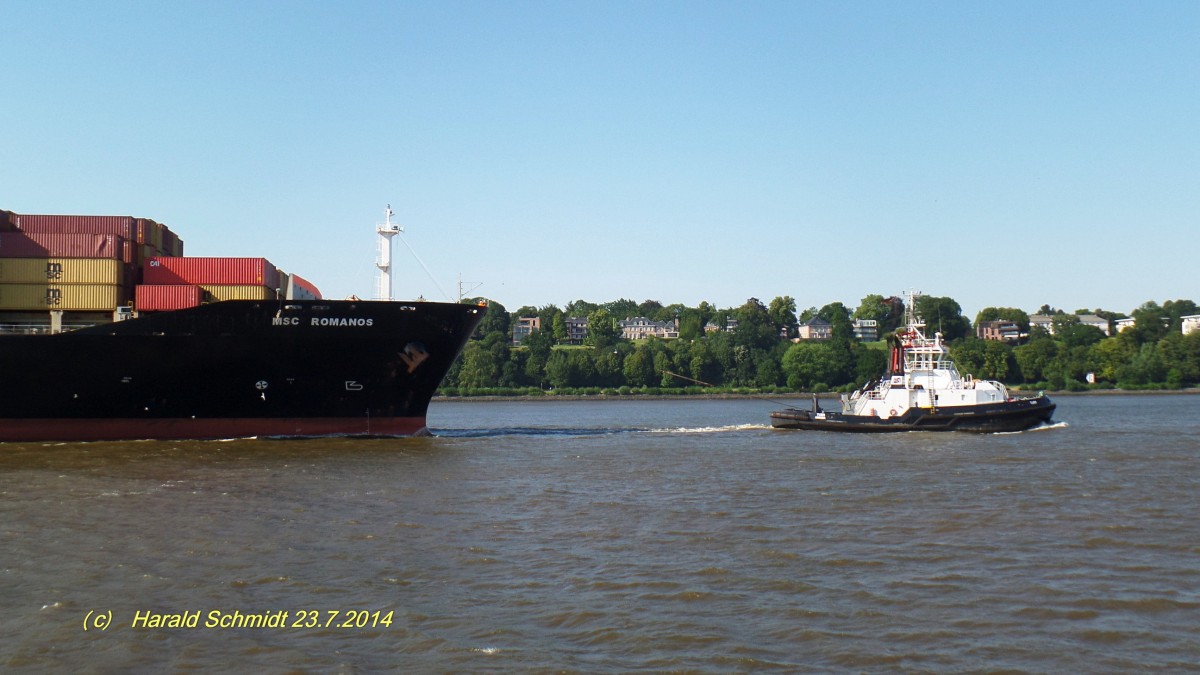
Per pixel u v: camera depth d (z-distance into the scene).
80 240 39.06
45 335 37.31
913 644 15.12
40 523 23.45
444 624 16.06
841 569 19.42
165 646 15.06
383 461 35.03
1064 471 33.78
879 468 35.00
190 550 20.84
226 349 38.53
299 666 14.24
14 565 19.53
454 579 18.70
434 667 14.20
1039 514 25.11
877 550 21.03
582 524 23.94
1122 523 23.83
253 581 18.50
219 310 38.12
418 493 28.38
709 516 25.00
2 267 38.66
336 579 18.67
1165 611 16.69
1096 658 14.54
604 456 39.06
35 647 14.97
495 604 17.14
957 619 16.27
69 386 38.38
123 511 25.00
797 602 17.22
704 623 16.11
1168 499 27.38
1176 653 14.72
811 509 26.00
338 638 15.44
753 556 20.52
